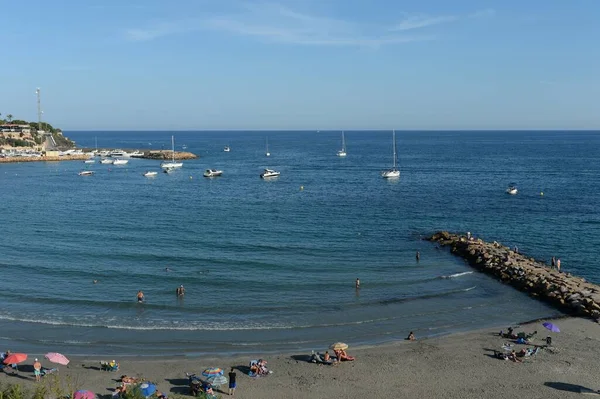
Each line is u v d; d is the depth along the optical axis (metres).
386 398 26.22
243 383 27.67
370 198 95.75
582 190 104.75
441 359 30.59
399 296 42.28
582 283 43.97
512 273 46.91
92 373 28.69
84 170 153.88
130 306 39.50
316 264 51.25
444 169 152.50
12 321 36.25
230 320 37.00
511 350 31.23
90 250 55.44
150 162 185.50
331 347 30.47
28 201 92.00
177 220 73.56
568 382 27.73
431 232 66.69
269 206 86.75
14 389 24.48
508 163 171.75
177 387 27.22
